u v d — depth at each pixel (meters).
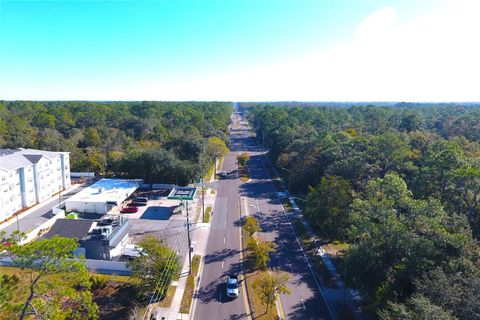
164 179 78.12
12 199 58.88
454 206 42.47
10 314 22.97
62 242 22.50
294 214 61.50
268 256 43.06
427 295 24.89
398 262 32.56
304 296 36.44
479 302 21.80
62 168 73.75
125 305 34.03
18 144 90.94
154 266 35.50
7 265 39.09
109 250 42.59
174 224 55.84
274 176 90.19
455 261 27.16
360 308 34.28
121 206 63.97
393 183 38.62
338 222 47.34
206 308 34.00
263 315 33.09
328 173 62.78
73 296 24.14
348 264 34.59
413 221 33.53
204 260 43.81
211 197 71.06
